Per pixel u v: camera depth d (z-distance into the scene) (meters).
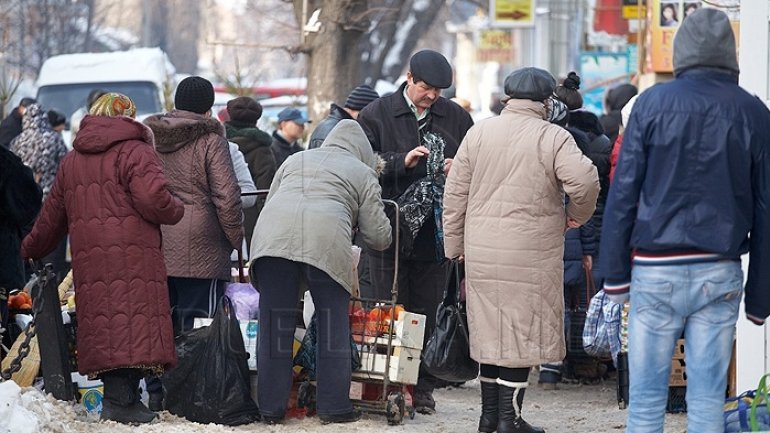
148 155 18.41
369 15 41.16
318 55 40.78
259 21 93.25
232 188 20.14
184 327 20.45
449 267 20.33
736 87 14.54
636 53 48.56
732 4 28.33
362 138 20.08
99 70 53.03
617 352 21.94
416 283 21.47
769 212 14.41
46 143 32.62
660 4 38.47
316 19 38.19
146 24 144.25
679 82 14.52
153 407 20.03
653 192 14.41
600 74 53.66
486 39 83.44
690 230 14.29
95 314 18.27
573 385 25.59
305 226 18.97
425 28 94.44
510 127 18.14
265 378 19.22
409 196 20.84
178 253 20.08
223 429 18.86
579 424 20.45
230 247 20.72
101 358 18.19
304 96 58.59
